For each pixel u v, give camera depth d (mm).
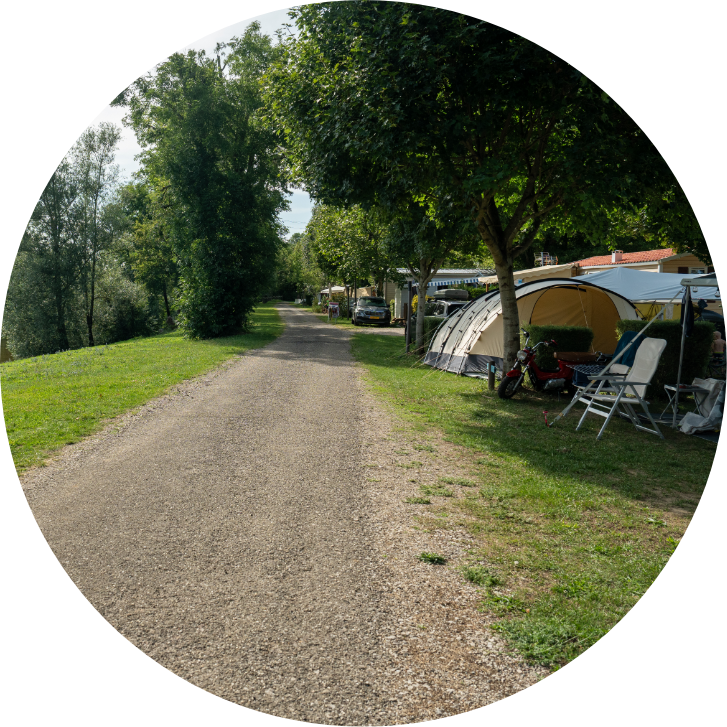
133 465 6168
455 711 2633
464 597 3574
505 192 12477
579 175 9406
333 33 9953
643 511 5074
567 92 9336
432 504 5148
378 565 3965
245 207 25969
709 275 8250
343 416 8781
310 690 2744
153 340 26078
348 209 11555
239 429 7809
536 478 5930
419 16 8734
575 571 3918
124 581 3691
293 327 32844
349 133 9602
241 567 3904
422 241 10766
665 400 10805
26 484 5531
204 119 24375
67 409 8836
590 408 8109
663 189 9914
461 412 9391
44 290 34500
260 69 26250
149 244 40406
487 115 9328
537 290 12352
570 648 3066
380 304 34656
